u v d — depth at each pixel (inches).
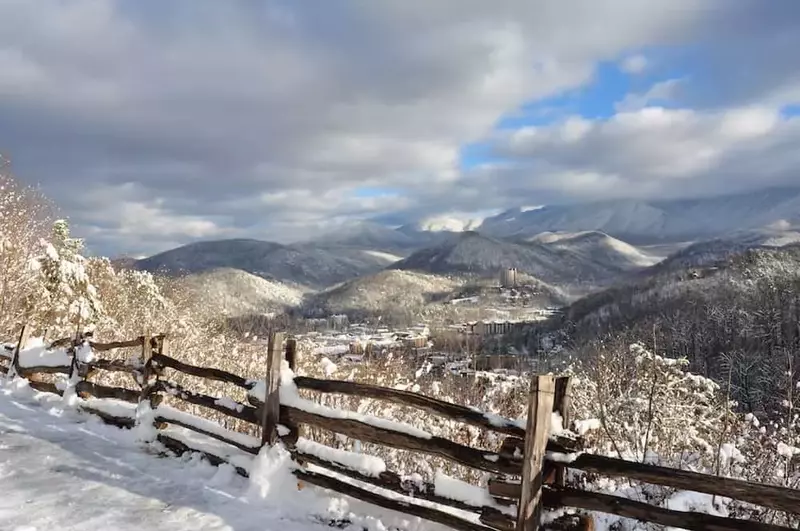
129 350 514.9
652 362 302.0
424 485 165.9
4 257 610.2
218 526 166.6
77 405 286.5
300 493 187.5
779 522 192.7
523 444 149.3
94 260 873.5
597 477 219.6
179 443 229.0
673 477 126.7
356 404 322.7
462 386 371.2
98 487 190.2
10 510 168.6
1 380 348.2
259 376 477.4
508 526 148.3
